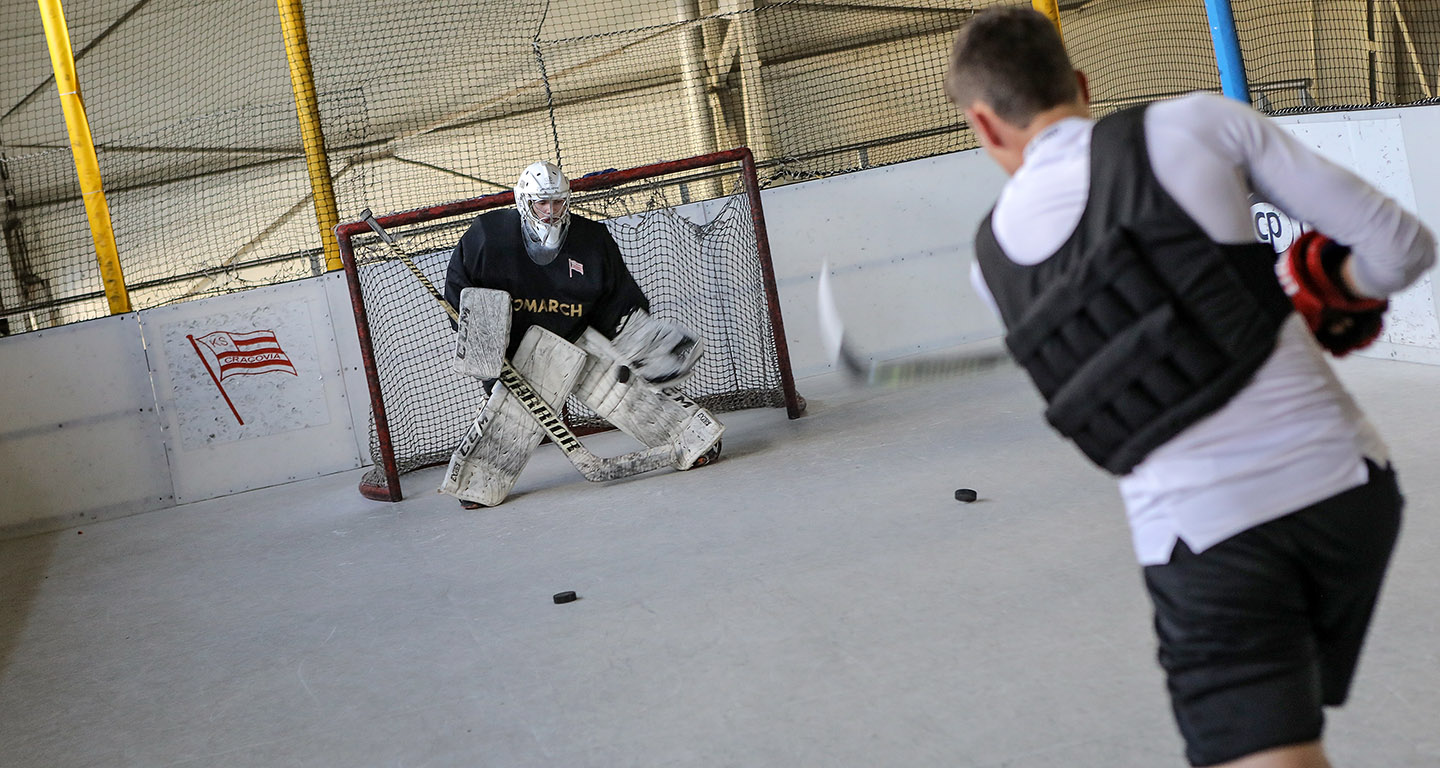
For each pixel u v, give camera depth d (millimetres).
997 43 1400
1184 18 11945
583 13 11227
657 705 2693
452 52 10914
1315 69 11812
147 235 10500
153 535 5500
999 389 5434
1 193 10125
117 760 2906
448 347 6238
